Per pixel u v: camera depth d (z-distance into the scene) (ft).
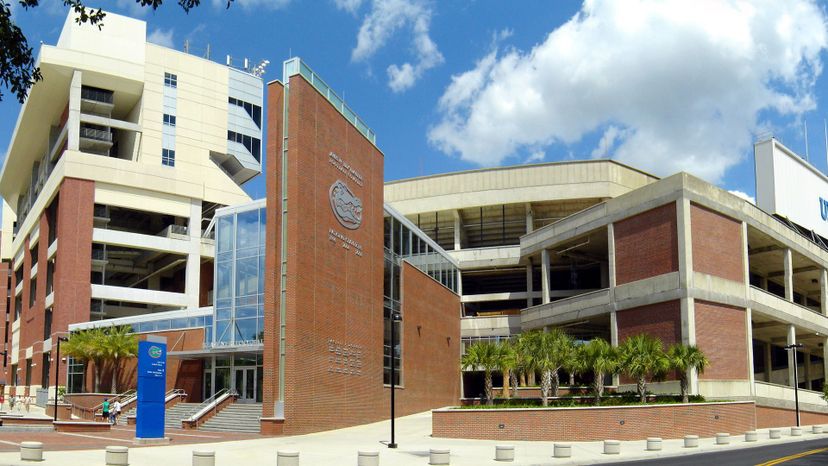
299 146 123.54
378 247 156.35
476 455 88.48
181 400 153.79
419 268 186.70
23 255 285.43
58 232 227.61
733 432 128.67
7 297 380.37
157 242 239.50
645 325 158.20
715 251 157.58
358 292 143.95
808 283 238.48
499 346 150.51
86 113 267.18
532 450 94.48
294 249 120.06
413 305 177.88
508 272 250.37
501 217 258.16
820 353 245.65
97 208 240.94
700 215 155.63
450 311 213.66
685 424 118.32
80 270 223.10
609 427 109.81
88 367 185.98
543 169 244.01
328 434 120.47
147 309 255.29
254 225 139.23
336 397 130.72
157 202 243.60
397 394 161.17
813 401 181.78
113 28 264.31
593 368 133.08
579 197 239.30
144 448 91.40
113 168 234.99
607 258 218.38
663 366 128.47
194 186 250.37
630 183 244.63
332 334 131.03
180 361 160.66
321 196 130.52
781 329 194.18
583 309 179.83
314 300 124.98
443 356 201.26
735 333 157.99
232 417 130.31
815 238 243.19
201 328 162.81
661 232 156.76
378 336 152.25
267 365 118.73
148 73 270.46
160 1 51.13
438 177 254.68
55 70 245.86
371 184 154.81
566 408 109.91
